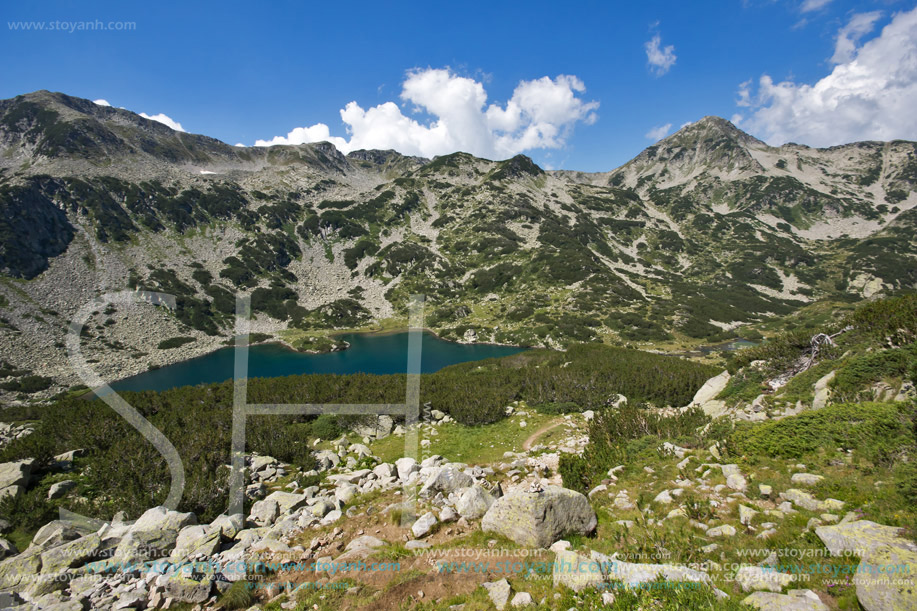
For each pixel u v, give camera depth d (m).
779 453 7.49
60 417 12.66
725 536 5.57
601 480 8.70
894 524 4.64
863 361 9.27
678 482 7.60
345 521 7.69
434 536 6.99
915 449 5.99
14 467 8.88
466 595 5.20
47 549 6.38
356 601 5.24
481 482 9.32
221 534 6.89
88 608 5.23
